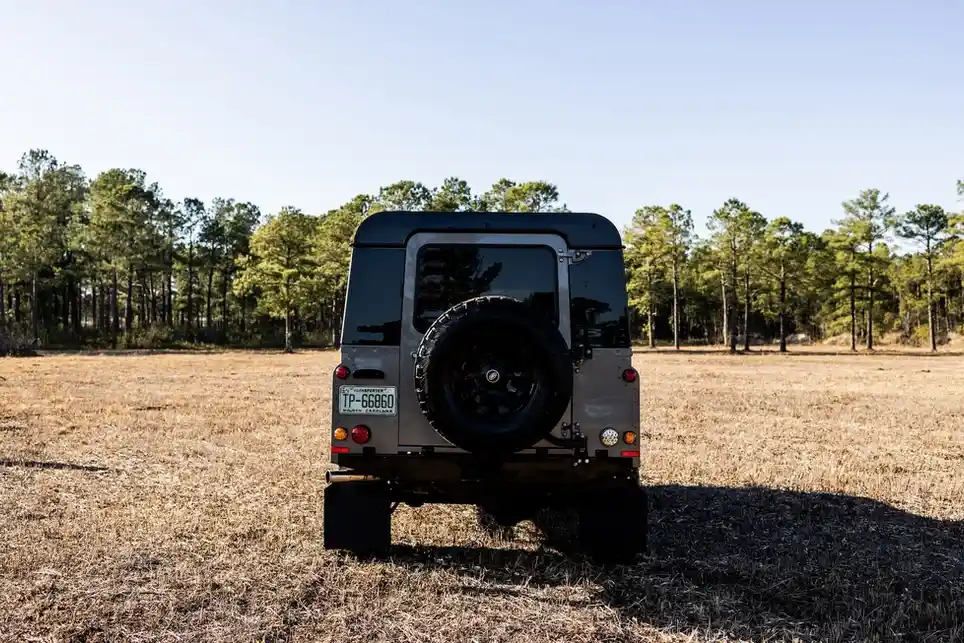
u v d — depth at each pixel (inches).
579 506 211.2
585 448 200.7
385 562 210.2
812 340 3437.5
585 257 207.0
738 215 2390.5
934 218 2417.6
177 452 402.0
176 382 917.8
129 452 401.4
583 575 201.6
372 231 207.6
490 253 207.6
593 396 202.2
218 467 357.4
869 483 336.8
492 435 184.7
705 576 204.5
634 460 200.7
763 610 178.5
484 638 157.8
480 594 185.9
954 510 289.1
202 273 3484.3
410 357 204.7
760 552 229.0
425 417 200.1
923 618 173.5
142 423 519.5
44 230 2559.1
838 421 569.6
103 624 161.5
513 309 186.5
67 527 242.4
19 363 1365.7
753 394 793.6
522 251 207.8
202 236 3351.4
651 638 160.9
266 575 196.7
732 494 313.6
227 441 441.4
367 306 205.9
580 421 201.3
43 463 360.8
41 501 279.9
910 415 609.9
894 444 458.0
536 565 209.8
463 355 188.2
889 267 2591.0
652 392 812.6
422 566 207.3
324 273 2502.5
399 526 252.8
